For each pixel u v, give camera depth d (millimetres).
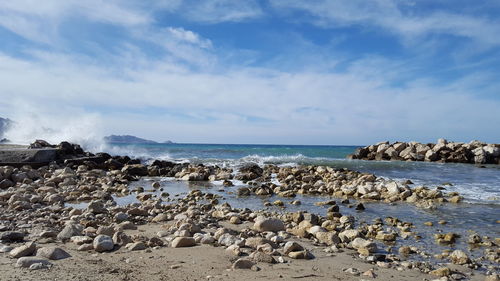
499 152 37062
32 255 5125
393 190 13953
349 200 13062
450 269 5496
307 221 8211
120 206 10031
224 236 6387
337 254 6125
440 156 39000
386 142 44125
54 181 15148
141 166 20766
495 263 6137
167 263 5086
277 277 4668
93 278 4336
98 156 23391
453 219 9914
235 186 16422
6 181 13695
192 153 45469
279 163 28938
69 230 6488
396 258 6113
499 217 10203
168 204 11219
